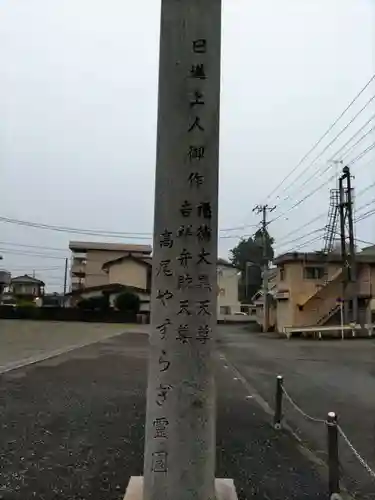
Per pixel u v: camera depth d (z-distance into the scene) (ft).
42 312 160.04
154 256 12.84
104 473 17.47
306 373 49.80
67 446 20.83
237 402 32.96
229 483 14.64
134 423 25.18
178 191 12.69
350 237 108.58
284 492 16.15
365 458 20.57
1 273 160.45
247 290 234.38
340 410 30.66
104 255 197.16
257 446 21.74
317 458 20.06
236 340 102.78
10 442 21.22
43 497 15.23
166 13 13.05
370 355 70.28
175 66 12.90
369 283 119.14
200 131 12.78
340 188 109.70
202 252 12.58
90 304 162.30
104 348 71.72
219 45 13.15
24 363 50.90
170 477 11.98
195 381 12.23
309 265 123.65
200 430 12.13
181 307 12.41
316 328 108.58
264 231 144.05
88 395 33.40
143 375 44.47
